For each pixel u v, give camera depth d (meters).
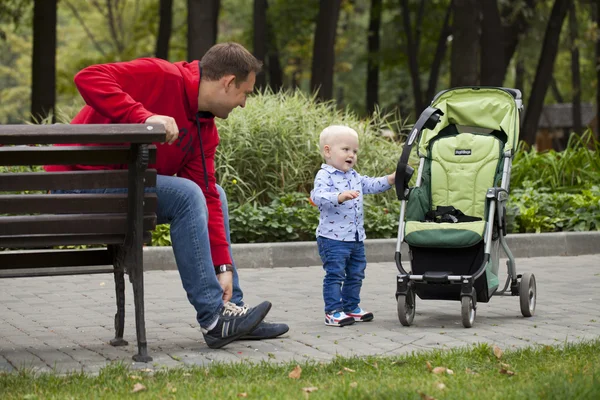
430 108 7.06
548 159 14.95
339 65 46.94
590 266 10.66
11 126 4.69
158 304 7.93
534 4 29.20
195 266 5.62
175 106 5.51
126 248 5.37
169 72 5.47
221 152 12.32
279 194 12.38
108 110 5.18
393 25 35.91
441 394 4.15
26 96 57.31
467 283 6.79
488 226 6.98
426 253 7.11
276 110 13.01
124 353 5.70
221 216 5.95
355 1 42.28
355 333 6.58
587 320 7.15
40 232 5.06
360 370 4.93
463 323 6.79
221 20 46.31
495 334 6.49
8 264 5.60
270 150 12.55
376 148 13.14
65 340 6.23
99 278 9.53
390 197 12.84
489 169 7.55
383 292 8.80
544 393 4.10
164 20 30.14
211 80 5.55
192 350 5.79
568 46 34.28
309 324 7.01
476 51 22.58
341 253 6.98
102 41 49.78
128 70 5.38
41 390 4.40
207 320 5.74
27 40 50.97
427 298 7.13
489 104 7.76
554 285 9.17
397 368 4.98
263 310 5.82
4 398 4.24
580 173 14.77
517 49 30.98
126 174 5.12
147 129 4.86
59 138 4.71
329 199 6.86
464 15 22.44
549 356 5.27
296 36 34.81
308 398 4.10
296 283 9.36
